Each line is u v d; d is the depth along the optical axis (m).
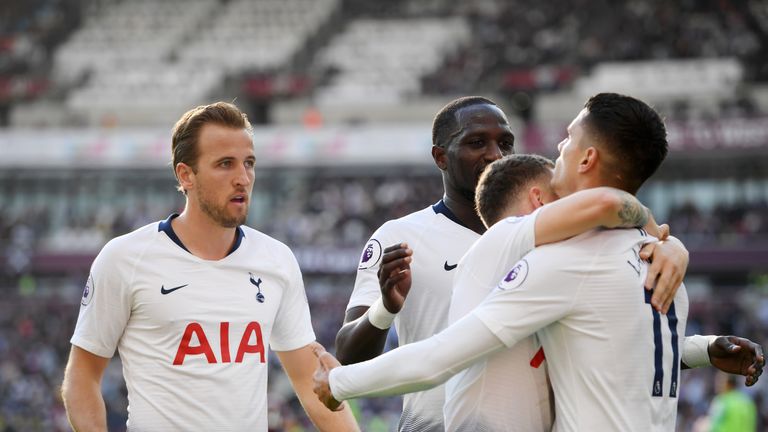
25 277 60.41
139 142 64.69
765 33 68.25
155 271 8.81
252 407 8.85
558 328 7.09
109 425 42.06
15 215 64.38
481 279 7.47
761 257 51.75
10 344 52.81
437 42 75.19
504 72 68.38
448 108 9.54
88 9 85.62
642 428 6.94
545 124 57.69
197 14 83.75
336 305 51.75
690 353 8.32
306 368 9.48
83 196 66.19
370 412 39.84
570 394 7.03
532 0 75.94
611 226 7.04
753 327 44.16
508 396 7.32
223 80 73.50
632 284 7.04
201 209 8.87
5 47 81.56
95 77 76.44
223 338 8.83
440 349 7.05
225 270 8.98
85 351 8.88
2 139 66.06
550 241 7.12
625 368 6.95
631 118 7.17
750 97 64.06
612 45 69.12
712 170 57.28
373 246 9.51
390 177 63.31
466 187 9.27
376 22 79.69
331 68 74.06
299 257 56.09
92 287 8.88
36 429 43.62
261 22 81.56
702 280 54.47
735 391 25.72
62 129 67.31
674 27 69.62
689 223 53.47
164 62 77.88
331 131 62.81
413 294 9.25
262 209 63.91
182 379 8.69
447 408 7.65
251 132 9.07
